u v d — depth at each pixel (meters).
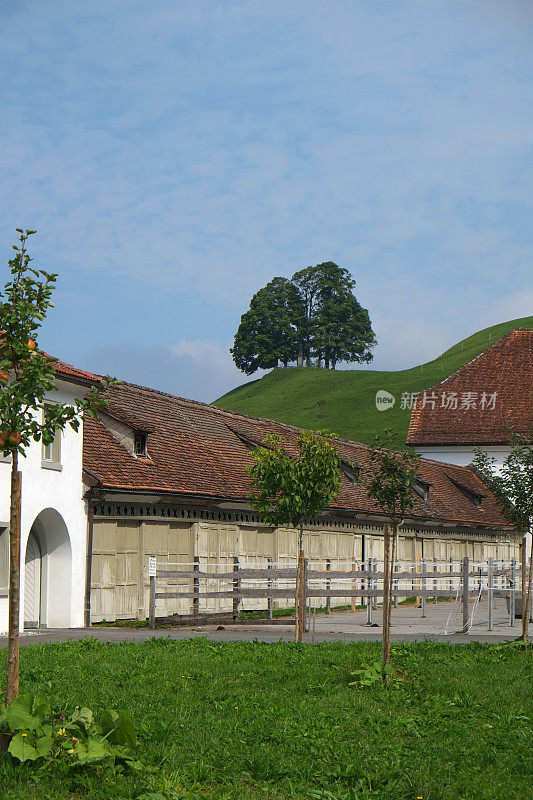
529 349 68.19
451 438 63.91
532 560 20.41
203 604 29.88
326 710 12.08
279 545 34.31
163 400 35.25
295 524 21.06
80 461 25.88
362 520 40.41
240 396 152.25
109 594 26.58
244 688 13.69
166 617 26.19
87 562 25.75
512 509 23.67
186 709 11.93
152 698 12.53
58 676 14.30
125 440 28.86
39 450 24.09
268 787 8.89
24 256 9.64
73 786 8.38
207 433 35.41
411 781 9.13
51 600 25.23
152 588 25.14
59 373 24.16
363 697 13.07
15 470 9.55
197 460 31.94
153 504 28.25
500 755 10.13
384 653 15.16
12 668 9.39
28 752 8.62
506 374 66.94
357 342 153.12
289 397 143.62
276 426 42.28
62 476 24.98
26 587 24.92
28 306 9.53
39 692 12.38
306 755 9.94
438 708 12.41
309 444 20.97
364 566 40.28
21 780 8.29
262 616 30.03
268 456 21.06
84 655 16.78
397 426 123.94
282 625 26.27
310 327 153.12
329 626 26.39
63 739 8.97
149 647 18.31
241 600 32.03
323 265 154.62
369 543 41.03
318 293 154.88
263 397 147.00
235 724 11.09
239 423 39.34
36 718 8.95
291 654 17.14
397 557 43.41
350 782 9.18
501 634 23.72
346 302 153.12
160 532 28.55
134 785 8.41
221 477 31.94
